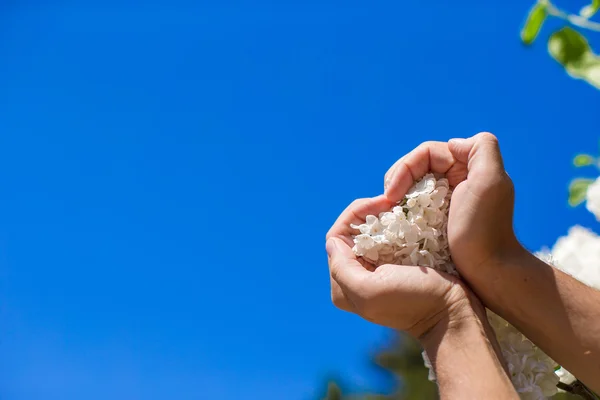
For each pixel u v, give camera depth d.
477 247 1.17
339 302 1.23
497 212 1.17
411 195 1.21
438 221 1.20
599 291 1.19
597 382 1.17
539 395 1.17
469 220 1.18
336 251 1.22
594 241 1.54
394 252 1.20
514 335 1.20
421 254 1.19
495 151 1.19
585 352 1.16
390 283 1.16
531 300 1.17
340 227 1.25
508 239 1.18
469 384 1.11
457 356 1.13
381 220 1.22
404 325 1.17
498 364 1.13
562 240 1.56
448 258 1.20
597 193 1.53
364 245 1.21
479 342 1.13
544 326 1.17
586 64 1.41
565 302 1.17
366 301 1.17
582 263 1.52
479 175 1.18
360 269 1.20
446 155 1.22
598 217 1.54
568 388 1.25
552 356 1.18
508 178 1.18
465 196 1.18
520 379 1.17
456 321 1.14
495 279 1.18
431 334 1.15
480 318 1.15
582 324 1.16
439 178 1.23
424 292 1.15
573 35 1.42
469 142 1.20
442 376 1.13
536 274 1.18
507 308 1.18
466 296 1.16
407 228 1.20
